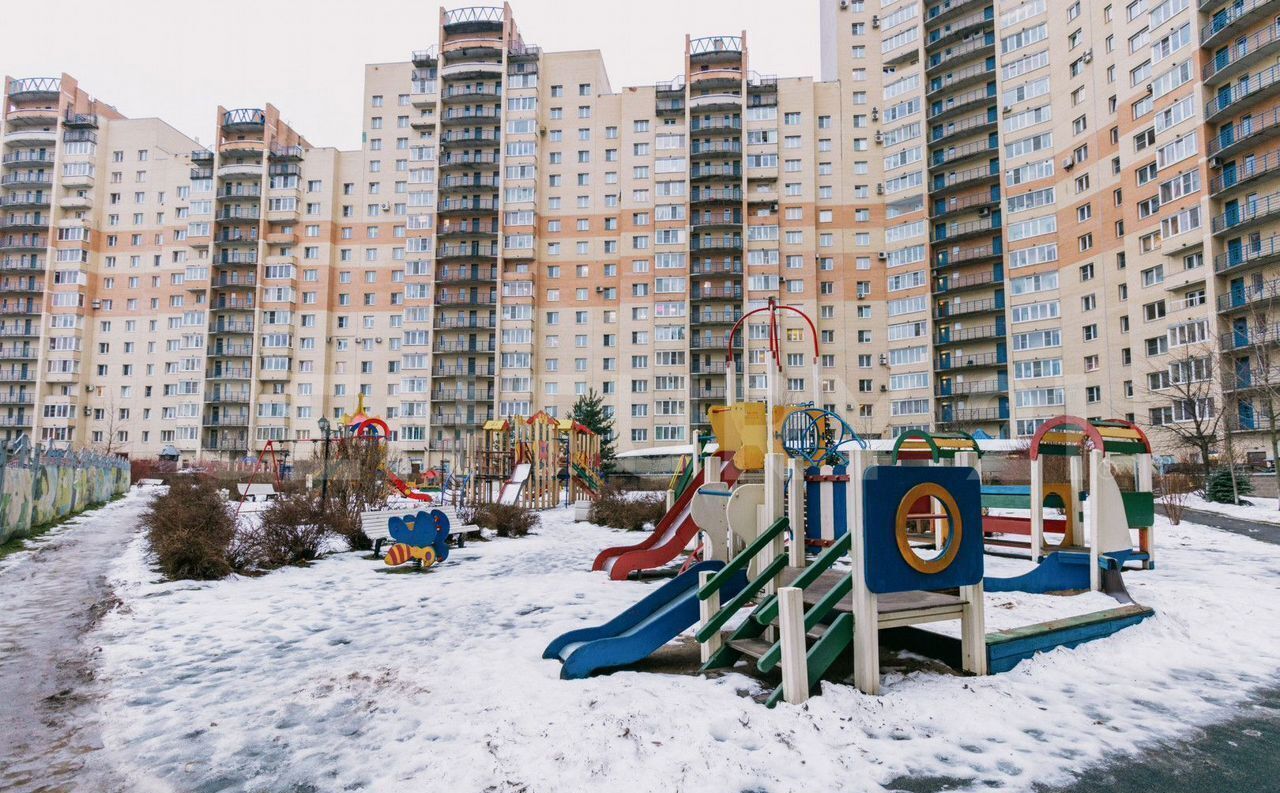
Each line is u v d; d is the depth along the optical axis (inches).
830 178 2351.1
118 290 2677.2
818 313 2284.7
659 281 2322.8
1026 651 198.4
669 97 2409.0
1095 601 259.0
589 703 162.6
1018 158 2043.6
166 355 2618.1
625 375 2311.8
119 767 138.9
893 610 177.0
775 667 184.2
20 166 2706.7
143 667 208.1
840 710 157.0
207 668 206.2
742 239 2359.7
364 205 2544.3
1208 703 171.2
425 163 2498.8
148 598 316.5
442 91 2518.5
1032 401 1958.7
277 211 2541.8
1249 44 1430.9
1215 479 1005.2
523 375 2341.3
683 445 2132.1
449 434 2427.4
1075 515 374.9
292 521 476.4
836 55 2413.9
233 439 2512.3
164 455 2464.3
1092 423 311.7
